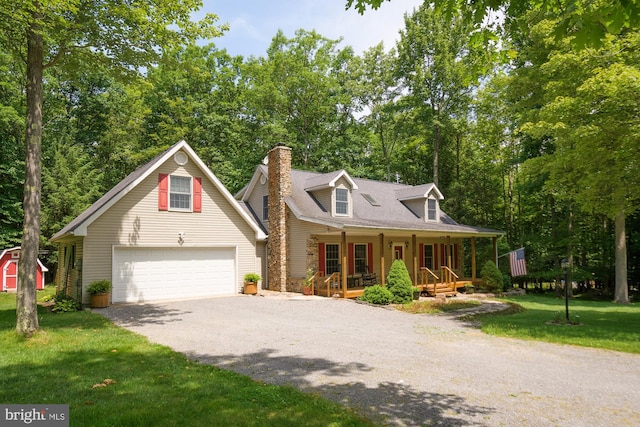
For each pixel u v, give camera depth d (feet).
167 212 55.26
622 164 37.01
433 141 118.73
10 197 86.53
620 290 64.39
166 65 39.42
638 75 32.40
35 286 30.91
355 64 116.88
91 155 108.17
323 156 115.85
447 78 101.60
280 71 114.52
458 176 116.98
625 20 11.51
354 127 122.83
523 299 67.56
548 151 80.28
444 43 101.50
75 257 53.21
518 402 18.13
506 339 32.07
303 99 114.93
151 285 53.36
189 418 15.46
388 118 117.91
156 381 19.98
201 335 31.83
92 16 32.86
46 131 98.43
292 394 18.33
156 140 108.47
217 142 111.45
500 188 110.32
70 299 49.37
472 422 15.90
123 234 51.42
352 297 57.31
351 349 27.78
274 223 65.57
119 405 16.71
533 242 85.30
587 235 84.58
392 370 22.84
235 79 122.42
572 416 16.66
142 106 108.47
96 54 35.96
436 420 16.01
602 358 26.21
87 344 27.99
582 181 41.68
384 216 72.43
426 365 24.02
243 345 28.53
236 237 61.62
